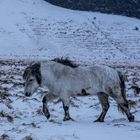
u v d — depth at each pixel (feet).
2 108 44.19
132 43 200.54
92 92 39.65
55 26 214.07
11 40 192.44
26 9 232.32
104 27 222.89
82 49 186.80
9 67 106.42
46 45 190.39
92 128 35.14
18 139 29.86
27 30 205.77
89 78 39.40
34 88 40.09
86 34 207.21
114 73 39.47
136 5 271.28
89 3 266.36
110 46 193.16
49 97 40.32
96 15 249.14
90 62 144.77
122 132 33.40
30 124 35.91
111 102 51.67
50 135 31.30
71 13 244.63
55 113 43.60
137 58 179.11
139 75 95.25
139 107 48.26
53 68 39.88
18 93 56.75
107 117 42.29
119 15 261.85
